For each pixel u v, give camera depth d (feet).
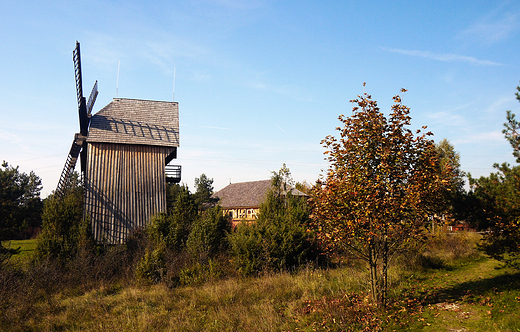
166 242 69.41
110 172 91.04
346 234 32.48
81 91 92.02
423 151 32.01
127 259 64.23
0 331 35.12
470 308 30.99
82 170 114.01
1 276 44.24
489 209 37.91
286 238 58.80
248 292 43.65
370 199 29.84
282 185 80.28
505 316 27.50
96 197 87.92
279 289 43.11
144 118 101.24
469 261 55.67
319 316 32.27
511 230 33.88
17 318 37.60
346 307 33.27
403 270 50.06
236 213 154.40
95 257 63.36
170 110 106.32
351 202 31.04
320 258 60.23
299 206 73.00
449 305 32.48
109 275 59.11
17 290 43.70
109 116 97.71
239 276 53.47
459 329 26.48
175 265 57.77
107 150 92.63
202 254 58.85
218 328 32.07
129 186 91.71
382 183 30.09
